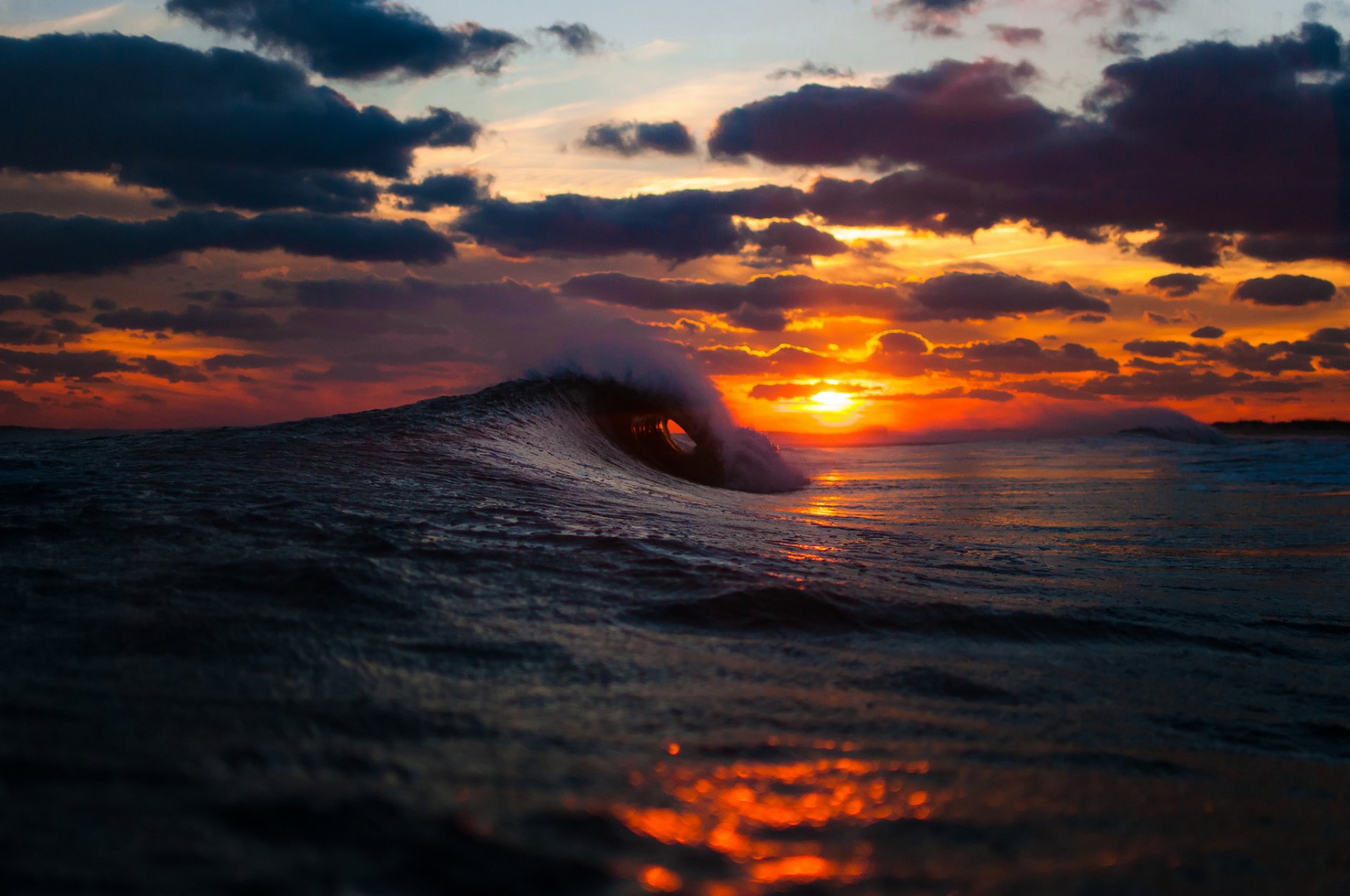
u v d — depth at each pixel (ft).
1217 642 13.19
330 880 4.50
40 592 10.62
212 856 4.68
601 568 13.75
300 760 6.13
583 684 8.55
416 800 5.55
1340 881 5.69
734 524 21.74
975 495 40.34
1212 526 28.32
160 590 10.81
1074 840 5.85
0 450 23.02
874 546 20.24
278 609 10.30
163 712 6.99
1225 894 5.35
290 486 18.92
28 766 5.73
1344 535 26.11
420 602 11.07
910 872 5.14
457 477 23.11
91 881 4.37
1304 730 9.37
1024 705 9.26
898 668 10.22
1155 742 8.46
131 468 20.20
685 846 5.22
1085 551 22.54
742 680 9.20
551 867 4.79
